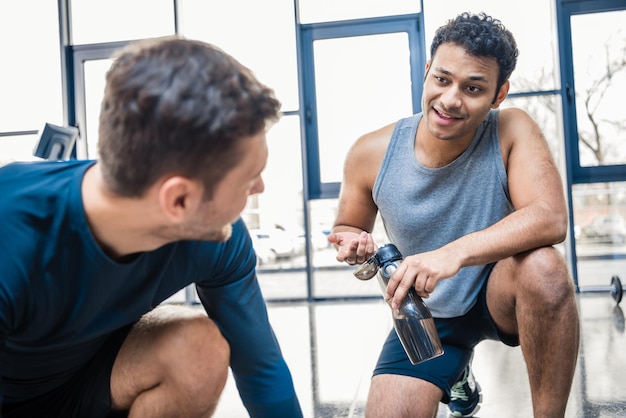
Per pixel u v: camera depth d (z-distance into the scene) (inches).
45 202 28.1
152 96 23.4
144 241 28.3
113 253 29.3
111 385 36.1
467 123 43.4
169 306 39.4
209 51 24.8
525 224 41.2
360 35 187.6
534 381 43.8
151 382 35.6
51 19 196.4
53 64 197.6
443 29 43.4
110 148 24.5
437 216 48.5
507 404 65.6
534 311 42.1
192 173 24.3
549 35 177.9
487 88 42.3
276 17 189.3
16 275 27.7
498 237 40.6
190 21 193.5
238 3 191.3
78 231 28.0
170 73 23.7
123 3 196.2
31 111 198.7
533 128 47.2
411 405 46.8
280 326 133.6
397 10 185.3
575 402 65.0
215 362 34.8
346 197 53.7
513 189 46.0
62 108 197.6
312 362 93.9
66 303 30.0
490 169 47.1
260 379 38.4
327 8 188.4
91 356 36.4
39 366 33.5
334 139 189.6
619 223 176.2
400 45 186.5
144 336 35.9
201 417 36.1
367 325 129.0
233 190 25.7
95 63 198.7
